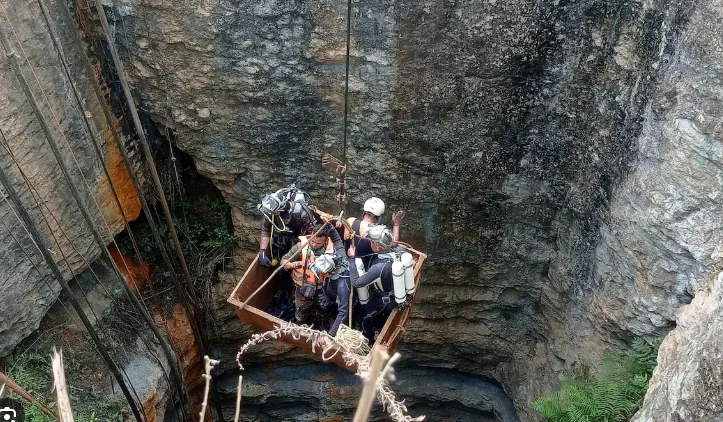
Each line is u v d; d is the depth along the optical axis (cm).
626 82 757
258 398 1182
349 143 917
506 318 1106
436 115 872
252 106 884
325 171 958
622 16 730
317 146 928
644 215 744
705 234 690
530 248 991
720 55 620
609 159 810
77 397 825
